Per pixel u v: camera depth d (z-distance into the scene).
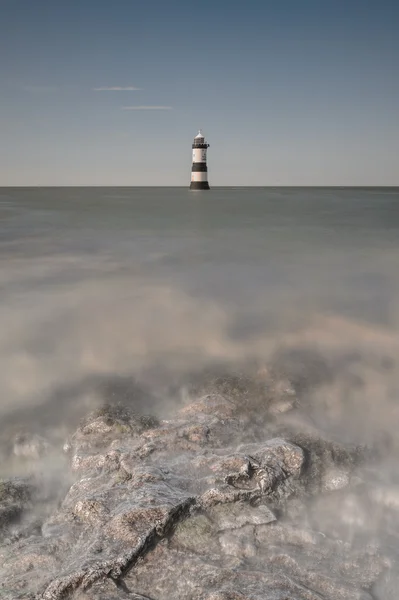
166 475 6.09
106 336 11.80
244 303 14.64
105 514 5.46
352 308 14.10
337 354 10.76
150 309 13.91
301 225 37.72
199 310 13.95
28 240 27.41
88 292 15.59
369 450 7.21
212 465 6.25
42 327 12.28
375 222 40.09
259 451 6.66
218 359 10.53
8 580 4.76
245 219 43.94
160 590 4.59
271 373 9.73
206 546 5.15
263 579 4.64
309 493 6.24
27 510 6.01
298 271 19.33
